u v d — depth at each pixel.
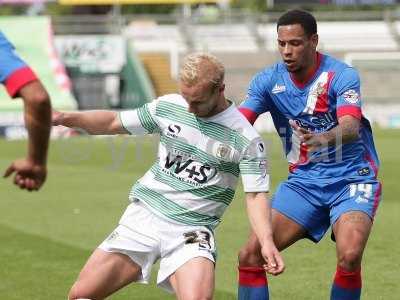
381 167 66.81
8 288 28.33
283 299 26.89
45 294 27.56
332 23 144.88
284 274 30.03
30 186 13.25
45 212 45.16
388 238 36.72
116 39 122.69
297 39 21.64
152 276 29.47
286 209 22.20
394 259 32.38
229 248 35.06
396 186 55.22
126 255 18.73
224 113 18.56
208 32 139.75
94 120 19.14
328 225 22.45
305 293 27.58
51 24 125.12
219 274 30.41
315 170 22.30
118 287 18.84
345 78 21.77
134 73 121.81
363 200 21.62
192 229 18.64
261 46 138.50
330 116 22.17
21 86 12.82
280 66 22.70
